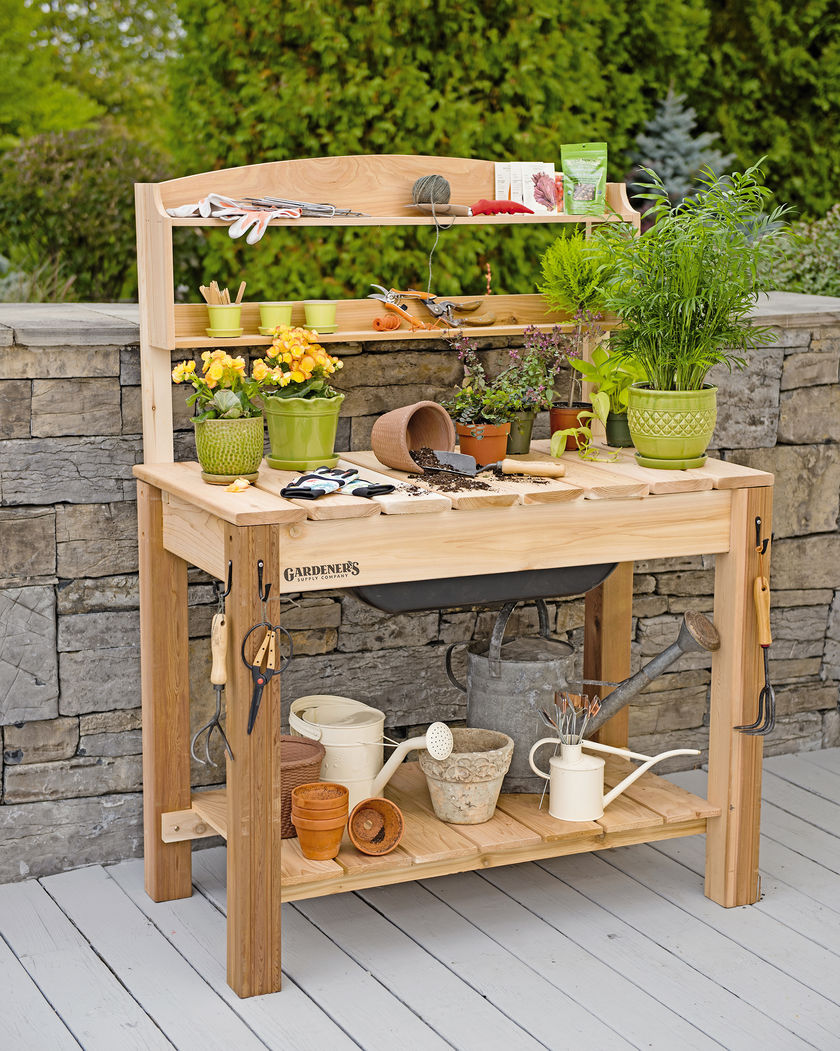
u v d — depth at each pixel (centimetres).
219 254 576
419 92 603
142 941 268
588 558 266
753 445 355
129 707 303
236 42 602
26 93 812
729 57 793
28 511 286
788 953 266
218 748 314
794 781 360
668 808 284
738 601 278
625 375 301
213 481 258
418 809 281
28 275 604
